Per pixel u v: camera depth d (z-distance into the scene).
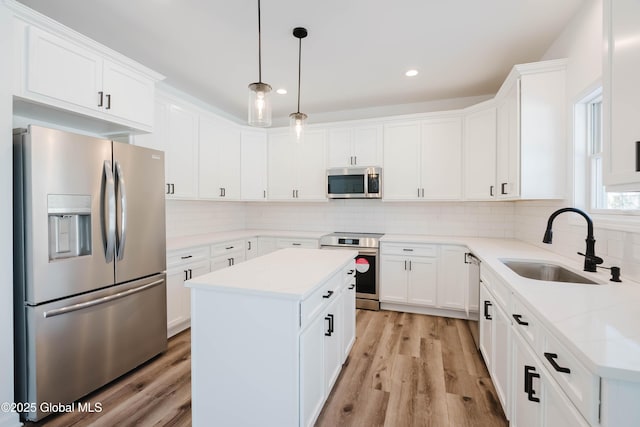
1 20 1.57
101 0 1.95
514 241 3.26
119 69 2.23
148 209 2.32
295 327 1.36
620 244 1.62
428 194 3.61
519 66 2.26
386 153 3.78
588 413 0.81
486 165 3.15
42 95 1.76
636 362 0.76
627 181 1.05
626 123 1.06
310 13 2.09
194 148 3.37
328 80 3.21
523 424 1.35
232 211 4.57
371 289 3.61
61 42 1.85
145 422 1.70
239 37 2.39
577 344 0.86
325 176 4.05
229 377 1.48
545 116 2.26
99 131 2.54
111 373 2.05
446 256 3.32
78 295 1.87
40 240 1.67
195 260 3.06
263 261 2.09
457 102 3.77
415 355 2.46
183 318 2.90
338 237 3.76
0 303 1.57
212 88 3.45
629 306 1.17
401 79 3.17
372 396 1.93
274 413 1.40
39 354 1.68
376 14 2.10
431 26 2.24
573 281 1.83
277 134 4.30
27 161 1.64
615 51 1.12
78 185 1.84
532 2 1.96
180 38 2.41
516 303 1.46
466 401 1.88
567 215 2.17
